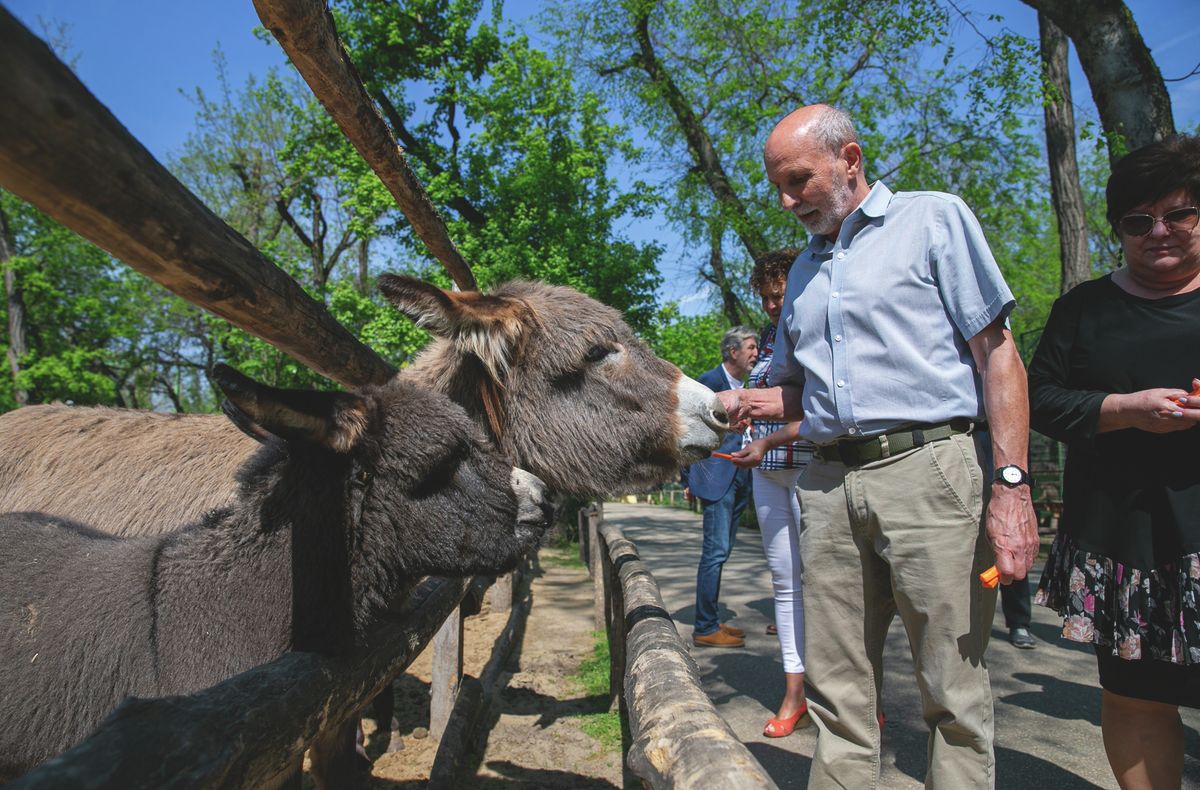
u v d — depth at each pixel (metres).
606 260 16.20
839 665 2.47
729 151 15.97
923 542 2.23
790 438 3.14
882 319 2.32
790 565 4.00
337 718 1.61
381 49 17.08
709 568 5.66
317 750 2.39
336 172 18.02
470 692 4.12
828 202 2.46
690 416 2.94
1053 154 10.80
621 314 3.12
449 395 2.84
